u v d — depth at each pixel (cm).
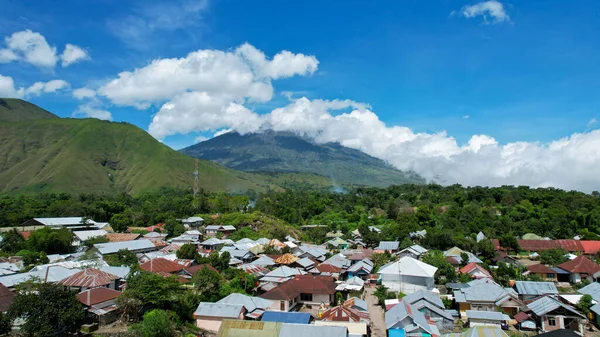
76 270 6462
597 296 6038
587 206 16012
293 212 17112
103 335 4478
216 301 5831
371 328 5362
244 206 17050
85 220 12662
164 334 4503
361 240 13425
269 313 5184
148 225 14412
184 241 11638
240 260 9112
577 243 11194
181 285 6144
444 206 18575
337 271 8306
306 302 6469
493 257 10556
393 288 7019
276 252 10188
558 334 4131
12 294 5066
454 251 10181
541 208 16212
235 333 4303
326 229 14738
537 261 10538
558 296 6256
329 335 4203
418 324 4753
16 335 4347
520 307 5731
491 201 18350
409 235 13125
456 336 4516
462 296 6009
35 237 9356
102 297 5075
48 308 4188
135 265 6569
